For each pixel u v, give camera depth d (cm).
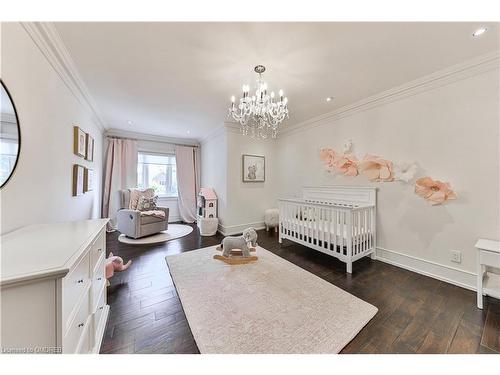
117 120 384
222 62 194
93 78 224
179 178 523
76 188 233
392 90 249
